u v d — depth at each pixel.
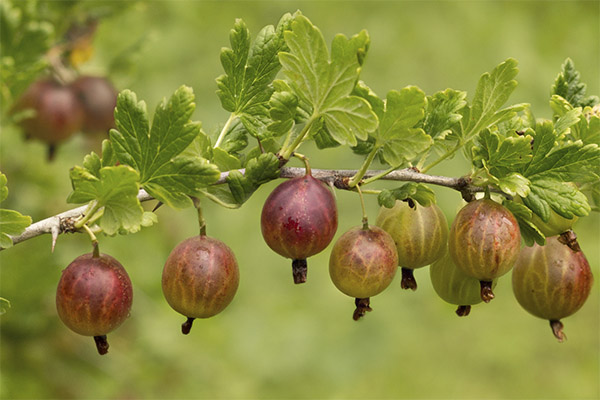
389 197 0.49
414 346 1.07
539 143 0.49
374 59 1.03
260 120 0.50
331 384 0.94
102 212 0.48
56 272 0.62
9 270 0.61
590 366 1.09
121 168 0.47
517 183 0.48
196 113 0.87
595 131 0.50
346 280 0.48
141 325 0.73
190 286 0.48
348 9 1.05
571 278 0.50
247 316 0.94
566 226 0.50
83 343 0.65
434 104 0.49
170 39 0.83
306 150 0.89
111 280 0.48
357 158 0.90
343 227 0.91
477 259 0.48
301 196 0.47
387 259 0.48
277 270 0.97
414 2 1.07
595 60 1.11
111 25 0.72
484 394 1.03
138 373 0.72
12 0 0.59
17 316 0.62
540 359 1.09
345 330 0.98
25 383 0.63
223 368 0.85
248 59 0.50
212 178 0.47
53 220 0.48
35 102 0.61
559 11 1.13
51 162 0.62
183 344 0.79
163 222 0.73
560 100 0.50
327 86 0.47
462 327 1.10
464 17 1.07
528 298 0.51
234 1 0.96
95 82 0.62
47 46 0.59
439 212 0.50
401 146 0.48
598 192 0.50
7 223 0.48
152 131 0.47
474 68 1.05
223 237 0.91
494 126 0.49
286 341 0.94
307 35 0.47
